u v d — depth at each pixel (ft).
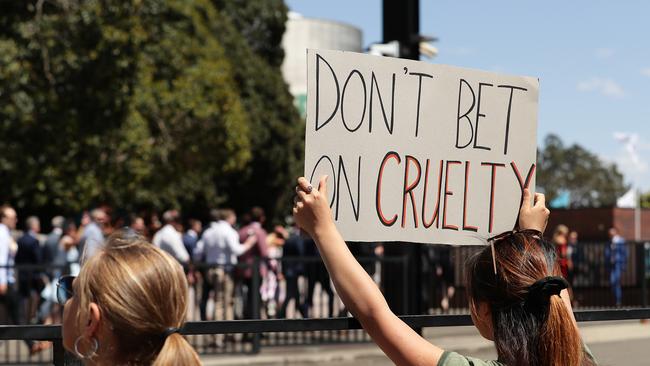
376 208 12.93
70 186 101.24
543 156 475.72
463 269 11.07
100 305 8.10
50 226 144.97
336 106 12.69
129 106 100.27
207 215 169.58
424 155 13.37
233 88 138.31
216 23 160.86
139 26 93.66
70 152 96.68
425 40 40.55
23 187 100.53
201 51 122.72
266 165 173.58
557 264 10.26
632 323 68.23
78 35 89.45
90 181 101.81
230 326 12.10
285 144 174.50
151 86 109.81
